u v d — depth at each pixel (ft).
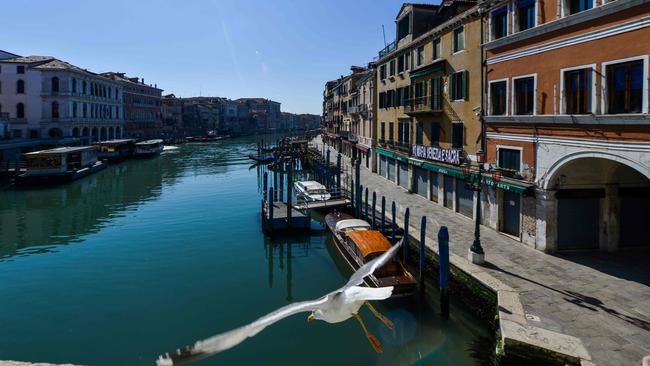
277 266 66.49
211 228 88.69
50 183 142.41
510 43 59.11
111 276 62.08
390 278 48.57
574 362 30.76
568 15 49.39
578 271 47.01
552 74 51.57
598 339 33.06
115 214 101.71
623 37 42.27
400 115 106.83
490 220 65.62
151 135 325.83
